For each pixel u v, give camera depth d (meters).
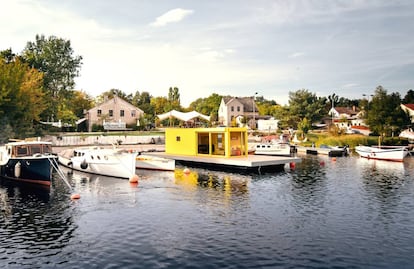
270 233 13.46
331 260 10.98
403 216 15.86
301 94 76.19
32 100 43.16
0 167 25.73
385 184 24.00
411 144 54.75
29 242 12.58
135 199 19.09
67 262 10.90
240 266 10.53
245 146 33.94
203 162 33.03
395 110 55.28
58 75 58.81
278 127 77.12
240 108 91.56
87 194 20.36
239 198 19.41
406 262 10.87
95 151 28.00
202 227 14.18
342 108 111.56
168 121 74.31
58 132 56.12
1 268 10.52
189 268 10.40
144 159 31.52
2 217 15.63
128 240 12.72
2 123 38.16
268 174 28.66
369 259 11.09
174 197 19.61
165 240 12.70
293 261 10.91
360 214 16.19
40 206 17.53
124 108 67.19
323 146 49.88
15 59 49.53
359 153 44.78
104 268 10.44
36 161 22.42
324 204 18.08
